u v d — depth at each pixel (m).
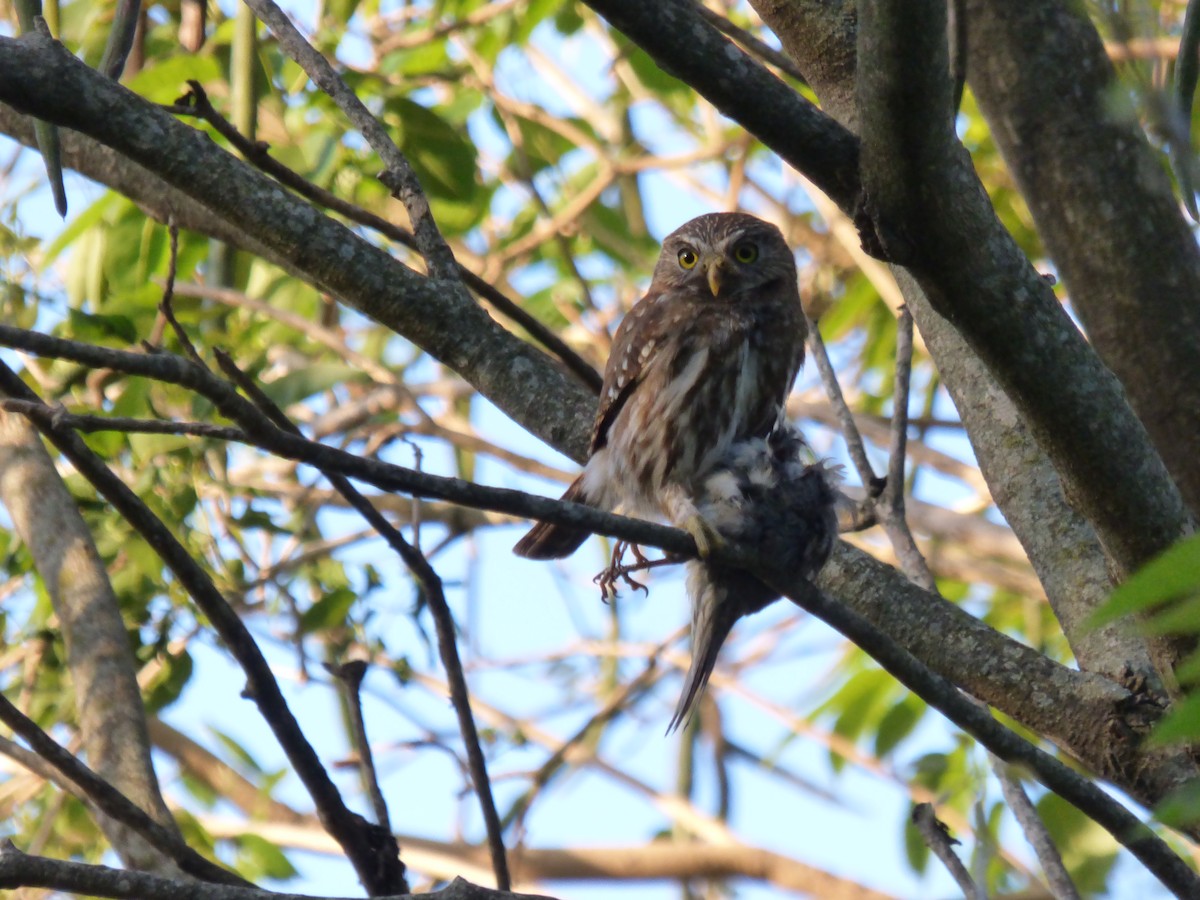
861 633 6.75
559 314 17.44
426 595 7.91
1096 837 10.78
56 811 9.94
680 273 11.28
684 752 17.00
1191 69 5.71
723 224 11.38
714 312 10.89
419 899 6.33
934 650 8.51
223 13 12.98
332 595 10.59
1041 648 14.80
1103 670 8.20
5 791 10.72
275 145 11.72
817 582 8.98
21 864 5.78
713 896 16.03
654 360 10.68
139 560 10.34
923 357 17.52
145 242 11.65
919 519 16.33
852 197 6.39
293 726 7.17
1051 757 6.66
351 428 16.73
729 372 10.71
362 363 16.31
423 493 5.89
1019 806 8.06
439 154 12.17
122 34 7.88
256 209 8.30
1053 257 8.73
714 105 6.42
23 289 10.72
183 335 7.45
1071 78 8.56
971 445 9.34
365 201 12.98
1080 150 8.51
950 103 5.95
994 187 15.33
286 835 13.87
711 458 10.34
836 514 9.06
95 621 8.97
